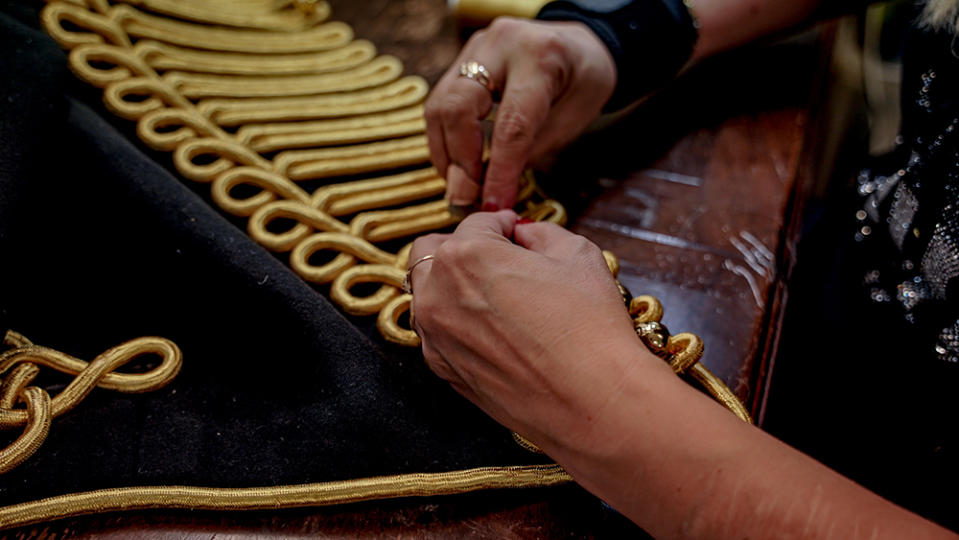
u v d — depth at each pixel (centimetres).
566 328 34
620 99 61
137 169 53
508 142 52
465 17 73
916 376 50
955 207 46
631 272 55
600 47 57
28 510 37
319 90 69
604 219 59
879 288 54
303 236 55
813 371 59
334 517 39
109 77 61
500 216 44
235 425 43
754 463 30
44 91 52
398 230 57
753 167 62
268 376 45
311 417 43
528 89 52
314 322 46
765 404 49
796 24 65
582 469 34
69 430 41
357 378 44
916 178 50
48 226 53
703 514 30
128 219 52
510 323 35
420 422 43
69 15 63
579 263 38
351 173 62
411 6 81
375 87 71
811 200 69
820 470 30
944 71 47
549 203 59
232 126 64
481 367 37
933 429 49
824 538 28
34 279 52
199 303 49
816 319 61
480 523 40
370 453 41
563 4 60
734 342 51
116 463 40
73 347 50
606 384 32
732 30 62
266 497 39
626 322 35
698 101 68
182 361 46
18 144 48
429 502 40
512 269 36
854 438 55
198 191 57
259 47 73
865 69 63
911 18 53
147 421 42
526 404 35
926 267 49
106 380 44
